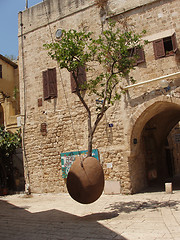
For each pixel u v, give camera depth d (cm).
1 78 1823
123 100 1030
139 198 879
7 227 620
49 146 1197
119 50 812
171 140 1972
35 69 1295
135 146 1032
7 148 1319
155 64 980
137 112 990
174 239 425
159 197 858
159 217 594
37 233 542
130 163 1010
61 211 790
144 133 1221
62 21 1230
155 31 998
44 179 1193
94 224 579
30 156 1250
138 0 1042
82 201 654
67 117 1161
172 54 955
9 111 1485
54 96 1204
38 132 1238
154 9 1011
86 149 1088
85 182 646
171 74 893
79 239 473
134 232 488
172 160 1878
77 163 680
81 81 1133
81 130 1115
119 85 1047
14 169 1377
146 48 1005
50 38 1263
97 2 1123
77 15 1189
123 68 815
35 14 1330
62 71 1205
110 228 531
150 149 1292
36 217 725
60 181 1148
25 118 1291
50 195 1146
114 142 1029
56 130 1186
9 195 1287
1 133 1377
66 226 583
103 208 776
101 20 1122
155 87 969
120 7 1078
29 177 1239
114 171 1015
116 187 999
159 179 1373
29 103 1289
